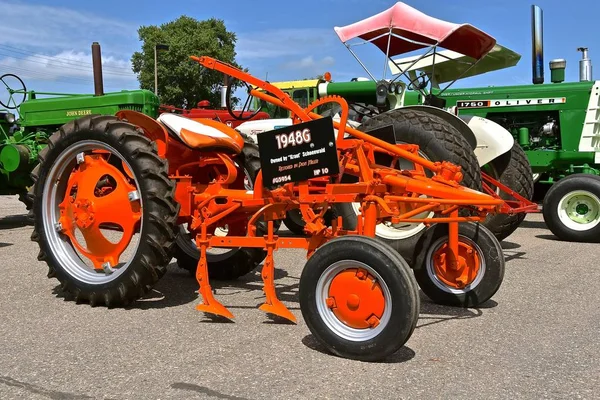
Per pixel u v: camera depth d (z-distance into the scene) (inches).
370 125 207.9
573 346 124.0
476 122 246.7
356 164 145.0
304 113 156.5
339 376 106.0
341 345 114.5
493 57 316.8
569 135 327.0
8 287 177.3
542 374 107.8
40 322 140.2
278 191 139.2
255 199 144.9
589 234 269.9
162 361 113.6
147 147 152.3
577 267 211.8
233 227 181.9
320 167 128.9
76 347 121.9
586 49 386.3
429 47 259.8
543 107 331.0
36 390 100.0
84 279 156.3
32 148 337.7
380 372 108.1
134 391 99.5
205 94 1411.2
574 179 273.3
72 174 164.4
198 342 125.1
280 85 389.1
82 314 147.5
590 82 325.4
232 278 189.3
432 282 157.9
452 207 141.5
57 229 164.6
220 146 160.7
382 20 255.4
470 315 148.5
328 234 135.1
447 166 140.8
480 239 152.5
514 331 134.6
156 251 147.3
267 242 137.9
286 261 222.8
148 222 147.3
